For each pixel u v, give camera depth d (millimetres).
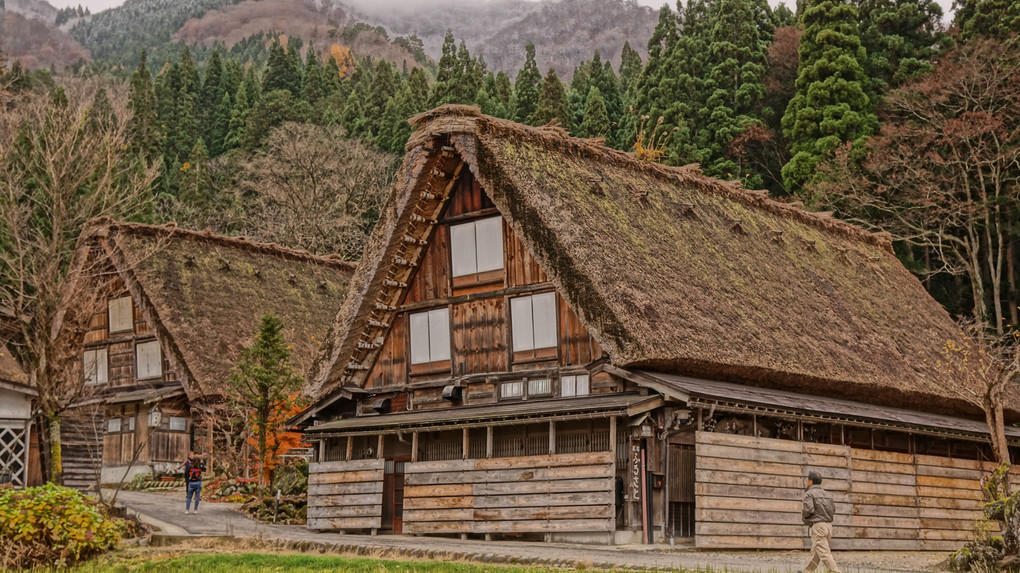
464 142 21438
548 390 20906
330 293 40312
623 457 18922
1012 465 26828
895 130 41031
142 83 78062
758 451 19672
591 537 18562
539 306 21406
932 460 23688
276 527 22672
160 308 32969
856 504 21531
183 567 15367
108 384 35938
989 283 42969
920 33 48906
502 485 19641
